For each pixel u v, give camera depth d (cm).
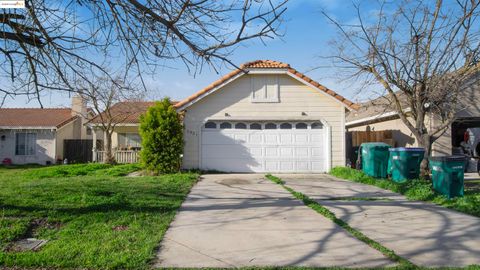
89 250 556
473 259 536
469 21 1215
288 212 847
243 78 1730
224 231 686
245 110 1728
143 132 1656
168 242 618
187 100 1698
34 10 575
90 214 777
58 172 1733
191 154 1717
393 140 1947
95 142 2545
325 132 1738
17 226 670
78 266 504
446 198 989
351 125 2692
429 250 577
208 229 700
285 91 1734
